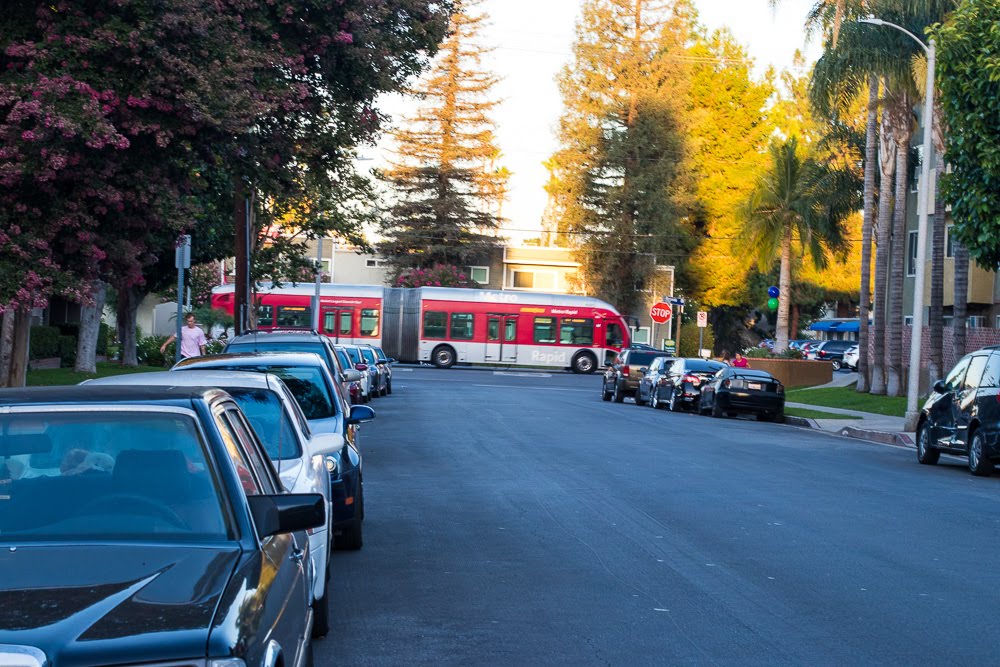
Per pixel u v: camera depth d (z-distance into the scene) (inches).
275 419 339.0
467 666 283.4
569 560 421.7
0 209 530.6
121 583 155.7
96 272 580.4
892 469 785.6
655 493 609.3
